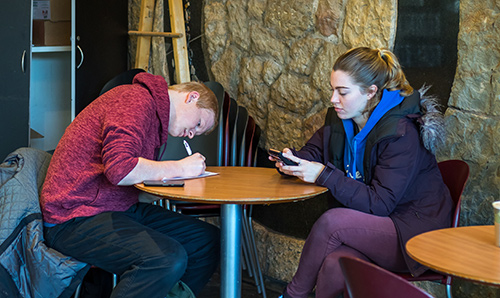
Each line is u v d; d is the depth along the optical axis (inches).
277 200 80.0
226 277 88.8
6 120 139.0
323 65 125.6
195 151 128.1
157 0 156.5
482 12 103.1
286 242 137.9
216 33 145.9
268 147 139.2
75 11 140.9
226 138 124.2
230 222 87.8
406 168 89.7
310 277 89.4
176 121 94.3
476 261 62.2
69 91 170.9
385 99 93.6
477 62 104.3
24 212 86.2
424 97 95.6
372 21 117.5
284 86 133.3
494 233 70.9
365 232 87.7
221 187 86.7
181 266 84.5
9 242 84.4
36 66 170.1
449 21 107.7
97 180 88.4
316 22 127.2
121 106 86.9
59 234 86.8
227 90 146.0
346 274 55.5
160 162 89.2
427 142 91.5
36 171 94.3
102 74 153.5
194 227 99.2
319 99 127.5
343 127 101.5
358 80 93.0
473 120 105.7
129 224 87.1
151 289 82.4
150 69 160.2
